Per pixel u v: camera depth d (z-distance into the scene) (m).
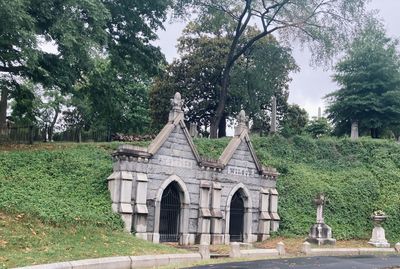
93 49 27.69
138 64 36.56
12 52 28.70
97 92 35.09
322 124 54.94
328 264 20.31
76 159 27.09
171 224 24.84
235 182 27.52
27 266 13.71
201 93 52.41
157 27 36.72
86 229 19.83
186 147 25.36
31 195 21.88
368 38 48.38
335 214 31.78
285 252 23.66
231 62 41.22
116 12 34.19
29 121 36.72
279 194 32.09
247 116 53.06
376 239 29.02
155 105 51.97
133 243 19.70
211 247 24.36
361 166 38.09
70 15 27.42
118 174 22.97
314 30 38.31
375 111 47.50
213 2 39.44
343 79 49.44
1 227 17.58
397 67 47.56
